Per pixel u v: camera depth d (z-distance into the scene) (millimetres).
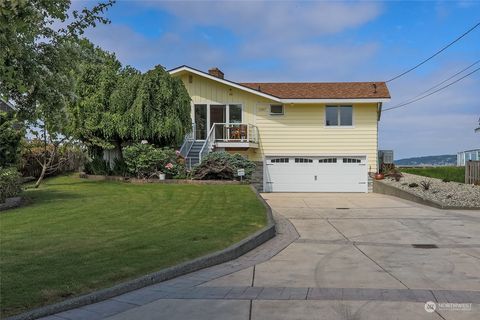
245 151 26750
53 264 6984
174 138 22578
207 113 27109
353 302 5719
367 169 26406
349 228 12000
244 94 26969
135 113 21922
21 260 7188
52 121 8562
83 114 22141
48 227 10039
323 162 26625
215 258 7863
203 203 14023
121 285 6160
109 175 22703
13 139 14484
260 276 7105
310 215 14648
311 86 28250
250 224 10836
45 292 5754
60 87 7859
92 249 7988
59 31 7430
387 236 10812
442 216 14180
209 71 28469
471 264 7879
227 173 20562
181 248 8227
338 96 26000
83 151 22516
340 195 23531
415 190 20203
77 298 5641
